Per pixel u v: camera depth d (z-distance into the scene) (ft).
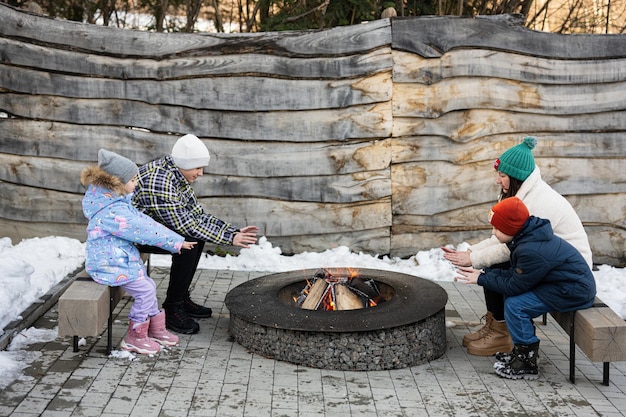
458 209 24.57
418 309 16.21
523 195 15.89
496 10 31.76
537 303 15.10
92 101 23.86
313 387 14.67
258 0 31.30
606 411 13.91
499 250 16.02
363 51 23.75
